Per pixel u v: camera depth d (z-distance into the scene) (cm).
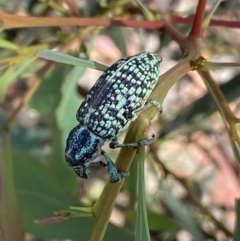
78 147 5
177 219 6
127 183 6
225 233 7
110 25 5
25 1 8
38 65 7
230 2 8
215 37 8
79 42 6
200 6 5
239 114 8
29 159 5
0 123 8
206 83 5
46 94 7
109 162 5
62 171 6
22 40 7
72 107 6
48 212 5
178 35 5
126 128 5
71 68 7
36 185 5
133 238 5
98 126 5
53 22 5
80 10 7
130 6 7
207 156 8
